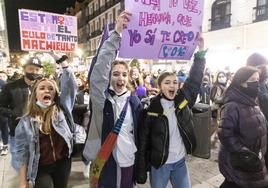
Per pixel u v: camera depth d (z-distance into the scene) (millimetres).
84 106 4617
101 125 2248
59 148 2385
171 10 2652
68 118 2592
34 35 5297
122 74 2270
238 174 2316
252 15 15125
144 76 8859
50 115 2365
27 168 2322
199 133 4805
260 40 14625
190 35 2844
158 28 2604
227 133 2311
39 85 2379
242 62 15070
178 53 2793
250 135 2311
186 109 2543
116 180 2277
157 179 2482
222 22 17031
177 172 2512
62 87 2617
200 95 6922
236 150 2260
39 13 5309
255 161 2248
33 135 2277
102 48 2184
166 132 2404
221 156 2477
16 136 2320
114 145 2242
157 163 2395
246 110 2326
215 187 3750
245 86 2340
